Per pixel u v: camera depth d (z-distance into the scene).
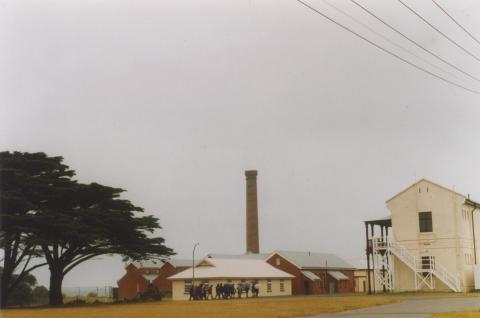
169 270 97.62
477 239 67.62
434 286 62.66
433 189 64.81
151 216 59.38
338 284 98.38
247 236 108.44
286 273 85.75
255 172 109.81
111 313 35.66
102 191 56.53
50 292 55.22
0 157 54.03
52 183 54.12
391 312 29.31
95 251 57.19
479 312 26.27
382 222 68.50
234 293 68.00
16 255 53.50
